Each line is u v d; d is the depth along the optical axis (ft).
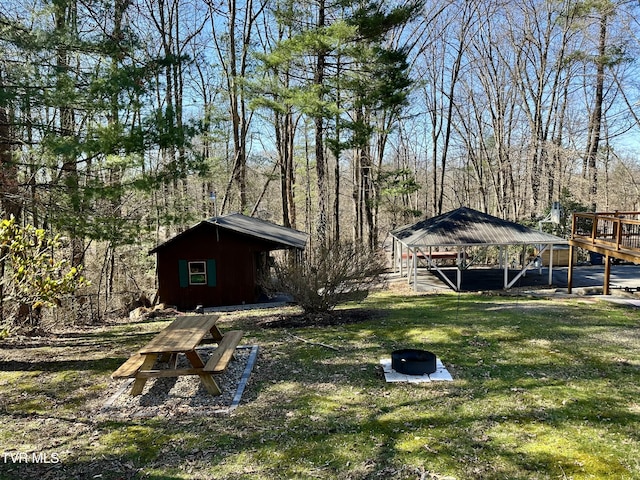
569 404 17.08
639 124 80.23
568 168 92.89
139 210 44.91
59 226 25.95
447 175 142.82
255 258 47.16
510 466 12.85
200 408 17.22
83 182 27.71
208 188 77.87
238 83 53.52
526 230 51.42
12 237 22.38
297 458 13.48
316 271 32.94
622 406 16.88
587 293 45.27
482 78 94.99
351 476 12.50
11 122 25.75
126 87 24.21
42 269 22.89
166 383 19.85
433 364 20.61
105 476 12.66
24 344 28.09
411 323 31.30
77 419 16.43
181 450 14.03
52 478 12.55
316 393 18.67
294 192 98.68
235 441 14.57
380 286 54.29
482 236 49.93
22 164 24.54
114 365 22.99
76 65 26.89
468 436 14.66
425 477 12.38
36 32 23.22
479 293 47.44
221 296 46.09
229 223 47.73
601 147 90.02
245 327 32.27
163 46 61.52
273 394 18.65
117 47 25.72
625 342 25.68
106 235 27.35
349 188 130.72
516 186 102.01
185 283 46.11
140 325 35.91
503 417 16.03
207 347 25.31
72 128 27.68
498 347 24.86
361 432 15.08
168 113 26.53
